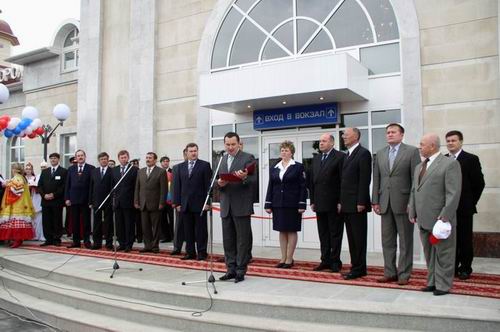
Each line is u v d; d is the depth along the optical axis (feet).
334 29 30.22
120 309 17.63
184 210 24.76
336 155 21.06
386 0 28.66
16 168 32.01
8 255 27.84
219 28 34.68
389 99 27.91
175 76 36.45
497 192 24.53
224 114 33.68
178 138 36.01
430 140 16.63
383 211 18.34
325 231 21.52
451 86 26.05
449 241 16.21
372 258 25.14
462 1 26.02
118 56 39.63
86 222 30.30
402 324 13.94
